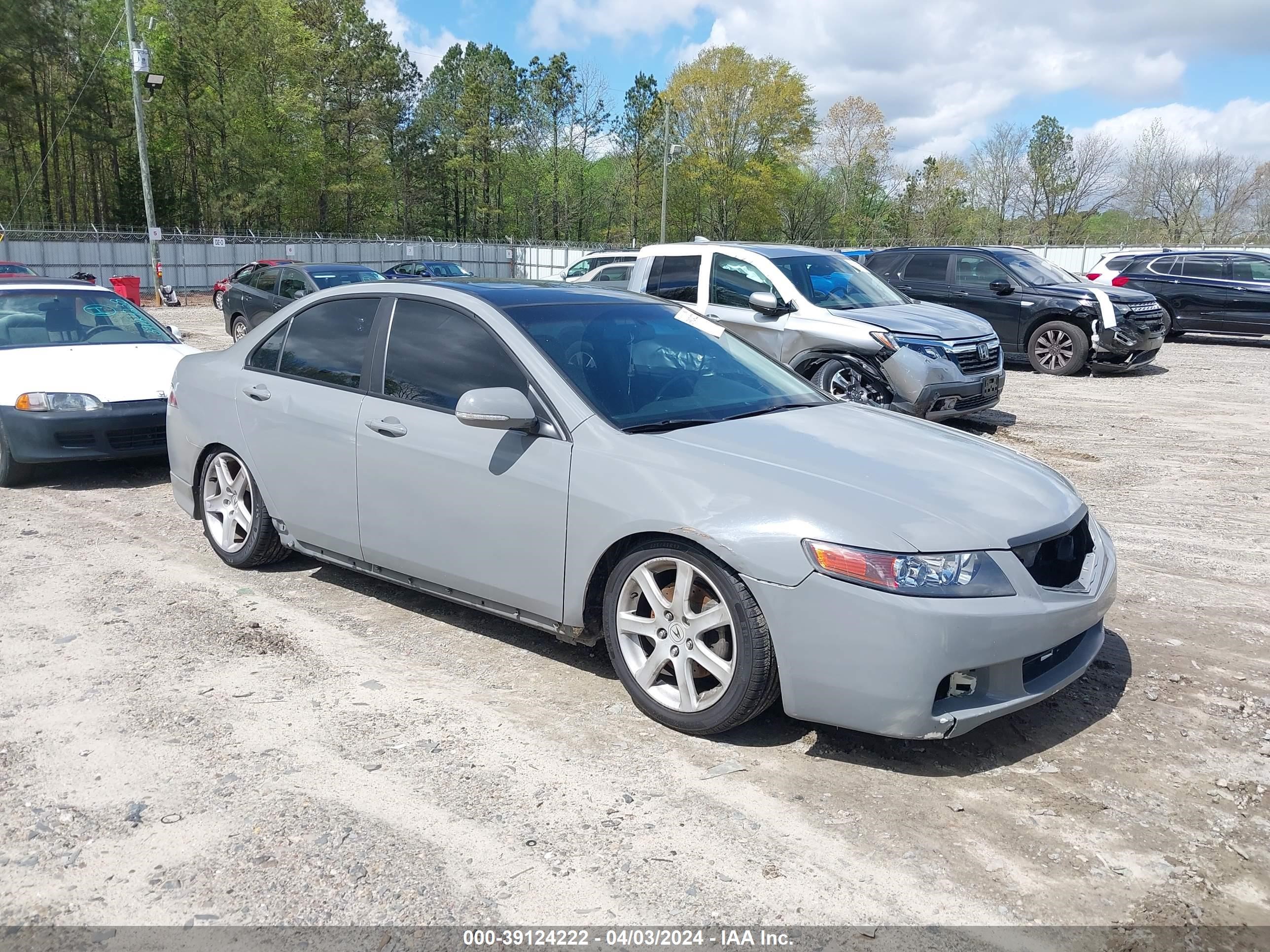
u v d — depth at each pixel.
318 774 3.18
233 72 58.56
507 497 3.83
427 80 83.31
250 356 5.14
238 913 2.50
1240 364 15.44
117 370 7.51
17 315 8.05
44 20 50.09
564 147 73.06
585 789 3.12
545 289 4.62
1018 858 2.79
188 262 39.91
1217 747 3.47
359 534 4.47
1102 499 7.14
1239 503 7.03
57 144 59.81
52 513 6.54
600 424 3.70
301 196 65.81
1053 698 3.85
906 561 3.04
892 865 2.74
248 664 4.05
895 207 79.38
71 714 3.59
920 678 3.02
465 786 3.12
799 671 3.16
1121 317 13.34
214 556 5.57
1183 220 64.69
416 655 4.19
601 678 3.99
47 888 2.59
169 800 3.01
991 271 14.32
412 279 4.67
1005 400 11.79
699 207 70.94
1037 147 70.81
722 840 2.85
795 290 9.05
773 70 67.44
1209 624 4.67
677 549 3.39
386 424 4.26
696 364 4.37
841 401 4.61
